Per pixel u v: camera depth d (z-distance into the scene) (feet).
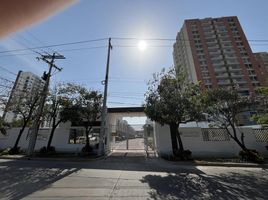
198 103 42.98
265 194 18.26
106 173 28.32
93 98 55.06
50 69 55.67
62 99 57.36
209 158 44.37
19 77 59.67
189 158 41.83
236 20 231.09
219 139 50.14
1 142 64.18
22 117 64.59
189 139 50.24
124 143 96.48
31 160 43.55
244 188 20.47
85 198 16.47
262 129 50.52
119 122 101.04
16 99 59.31
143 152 59.47
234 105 44.39
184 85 44.96
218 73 205.46
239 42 219.20
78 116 52.42
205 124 54.95
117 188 20.10
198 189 20.01
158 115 41.01
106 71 55.83
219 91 45.68
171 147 50.21
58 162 40.37
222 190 19.67
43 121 60.85
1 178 24.23
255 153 41.11
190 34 229.04
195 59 213.25
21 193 17.69
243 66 206.49
